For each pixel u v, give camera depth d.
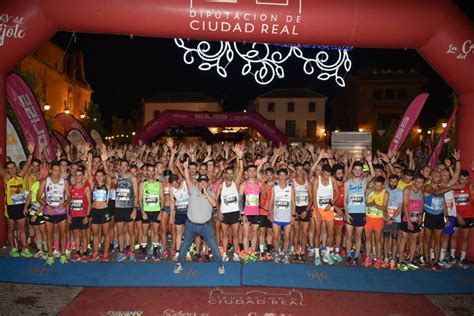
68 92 29.41
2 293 5.64
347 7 6.87
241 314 5.07
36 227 7.04
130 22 6.91
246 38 7.19
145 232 7.00
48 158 8.46
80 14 6.80
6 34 6.80
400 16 6.89
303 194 7.02
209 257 7.06
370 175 6.99
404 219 6.66
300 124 42.59
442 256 7.05
